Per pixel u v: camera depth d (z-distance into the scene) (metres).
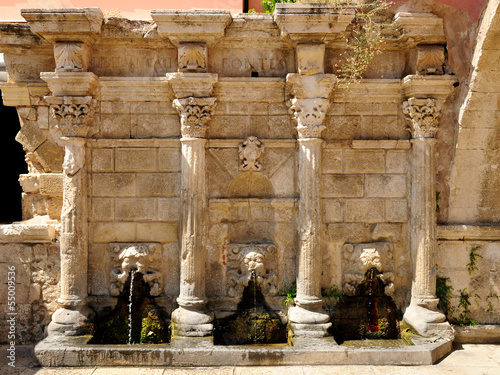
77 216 6.99
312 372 6.11
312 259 6.95
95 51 7.15
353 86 7.13
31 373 6.10
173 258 7.27
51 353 6.30
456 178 7.27
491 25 6.19
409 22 6.72
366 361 6.35
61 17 6.54
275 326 7.27
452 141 7.25
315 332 6.77
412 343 6.70
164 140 7.17
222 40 7.06
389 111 7.29
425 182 7.05
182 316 6.89
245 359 6.32
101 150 7.20
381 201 7.30
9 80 7.31
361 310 7.34
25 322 7.33
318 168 6.99
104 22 6.87
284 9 6.52
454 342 7.27
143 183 7.24
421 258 7.07
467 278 7.39
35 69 7.29
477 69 6.57
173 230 7.26
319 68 6.84
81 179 7.03
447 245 7.37
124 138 7.22
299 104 6.91
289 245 7.29
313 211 6.96
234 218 7.41
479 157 7.18
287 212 7.27
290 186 7.26
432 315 6.96
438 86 6.96
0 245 7.31
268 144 7.20
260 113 7.24
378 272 7.27
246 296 7.35
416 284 7.11
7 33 6.95
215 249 7.29
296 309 7.03
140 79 7.01
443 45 6.98
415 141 7.08
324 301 7.25
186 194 6.96
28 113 7.37
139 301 7.27
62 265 7.00
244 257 7.19
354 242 7.29
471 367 6.30
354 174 7.29
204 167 7.07
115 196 7.23
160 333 7.15
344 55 7.15
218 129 7.23
